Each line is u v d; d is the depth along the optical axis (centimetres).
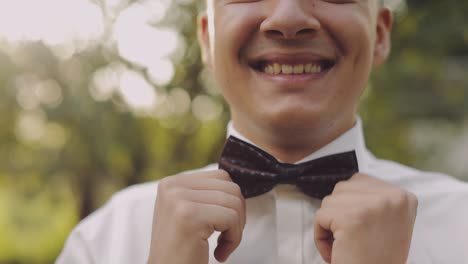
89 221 69
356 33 55
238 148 60
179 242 53
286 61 55
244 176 59
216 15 58
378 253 51
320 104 55
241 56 57
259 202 62
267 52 55
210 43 61
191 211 54
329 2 55
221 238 54
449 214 64
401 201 53
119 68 118
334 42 55
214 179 56
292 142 59
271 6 55
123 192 72
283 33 54
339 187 55
